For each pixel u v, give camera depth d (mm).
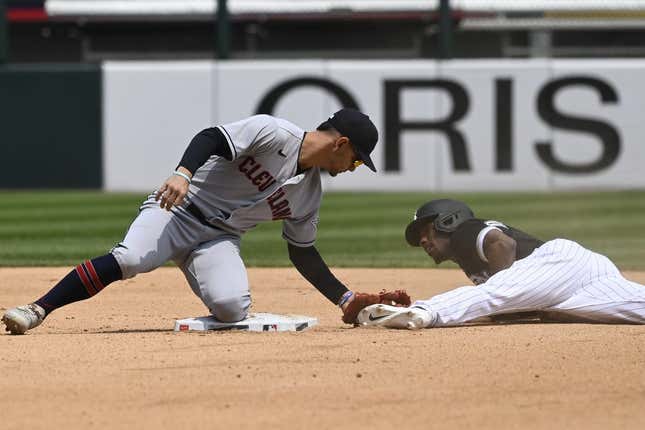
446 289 28844
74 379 15078
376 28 86750
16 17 86625
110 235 44781
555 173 70750
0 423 12875
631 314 19594
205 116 71312
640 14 84188
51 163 71312
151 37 88875
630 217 53125
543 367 15828
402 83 70625
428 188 70875
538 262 19562
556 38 87438
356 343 17703
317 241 43250
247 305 19781
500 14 84438
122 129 71250
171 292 27781
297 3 85250
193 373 15422
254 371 15539
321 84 70938
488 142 70625
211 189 19234
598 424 12836
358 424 12805
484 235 19578
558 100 70250
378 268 34125
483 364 16000
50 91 71000
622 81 70062
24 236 44312
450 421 12953
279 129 18656
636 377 15211
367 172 70938
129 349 17297
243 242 43281
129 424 12820
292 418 13062
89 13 86312
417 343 17656
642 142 70250
